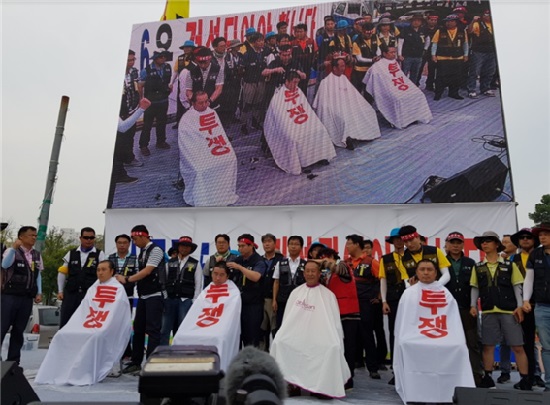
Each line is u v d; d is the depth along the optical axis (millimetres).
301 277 6516
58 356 6043
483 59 9953
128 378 6512
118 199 10805
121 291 6523
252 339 6617
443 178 9484
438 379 5102
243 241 6820
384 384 6500
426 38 10266
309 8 11023
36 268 6707
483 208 9203
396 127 9953
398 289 6699
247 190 10281
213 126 10828
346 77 10422
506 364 6977
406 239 6355
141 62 11625
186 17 12562
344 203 9727
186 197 10516
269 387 1315
